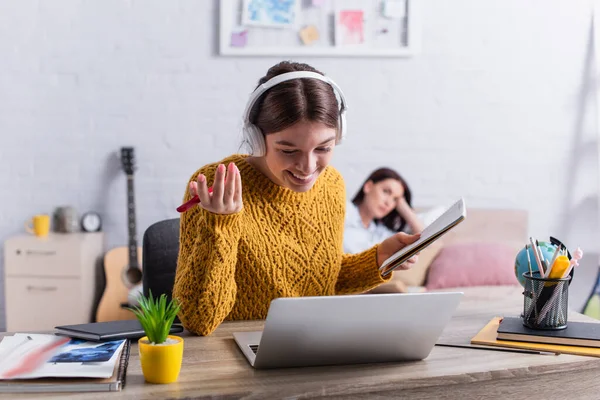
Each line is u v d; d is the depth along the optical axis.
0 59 3.75
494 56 4.01
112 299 3.68
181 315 1.43
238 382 1.20
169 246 1.87
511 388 1.30
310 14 3.84
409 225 3.76
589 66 4.07
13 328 3.61
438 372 1.26
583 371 1.34
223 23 3.80
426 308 1.26
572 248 4.11
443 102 3.99
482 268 3.54
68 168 3.84
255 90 1.44
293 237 1.64
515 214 3.84
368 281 1.74
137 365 1.28
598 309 3.69
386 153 3.97
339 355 1.29
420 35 3.93
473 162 4.04
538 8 4.02
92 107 3.82
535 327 1.45
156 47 3.82
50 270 3.58
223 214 1.36
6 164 3.81
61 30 3.77
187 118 3.87
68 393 1.14
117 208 3.88
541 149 4.07
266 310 1.62
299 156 1.42
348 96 3.92
